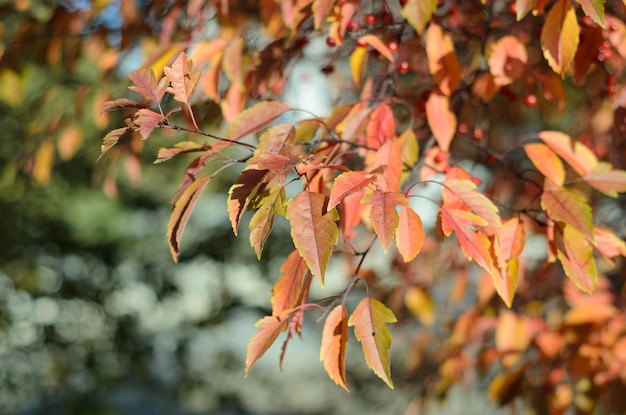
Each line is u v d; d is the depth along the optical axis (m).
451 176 1.03
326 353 0.94
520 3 0.98
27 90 2.36
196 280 3.14
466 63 1.32
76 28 1.35
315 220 0.90
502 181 1.62
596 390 1.26
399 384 1.91
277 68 1.22
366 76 1.50
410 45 1.32
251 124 1.01
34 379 2.81
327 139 1.02
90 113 1.83
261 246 0.90
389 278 1.59
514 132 1.73
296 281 0.98
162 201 3.03
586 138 1.43
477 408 2.14
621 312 1.29
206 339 3.27
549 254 1.01
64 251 2.95
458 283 1.55
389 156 0.98
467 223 0.94
